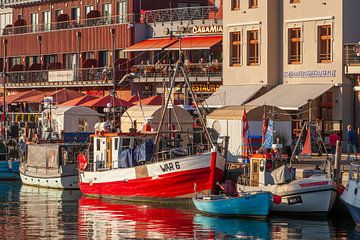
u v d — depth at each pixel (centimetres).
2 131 15288
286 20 13788
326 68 13250
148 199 10462
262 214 9169
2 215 9831
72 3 18612
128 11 17325
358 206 8519
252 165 9625
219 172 10112
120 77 16750
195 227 8844
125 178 10631
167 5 17675
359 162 9519
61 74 17975
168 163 10250
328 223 8981
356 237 8269
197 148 11200
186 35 16025
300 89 13400
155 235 8512
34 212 10038
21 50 19612
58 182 12369
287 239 8231
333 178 9331
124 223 9169
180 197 10250
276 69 13938
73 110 14412
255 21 14025
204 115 11981
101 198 10969
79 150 12438
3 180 13650
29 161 12888
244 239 8244
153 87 16212
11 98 16900
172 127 12619
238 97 13912
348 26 13150
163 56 16100
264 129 10775
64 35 18450
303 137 12431
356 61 12962
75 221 9369
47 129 14388
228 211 9300
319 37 13375
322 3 13300
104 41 17500
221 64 14900
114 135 10888
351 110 13150
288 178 9375
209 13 16038
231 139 11775
